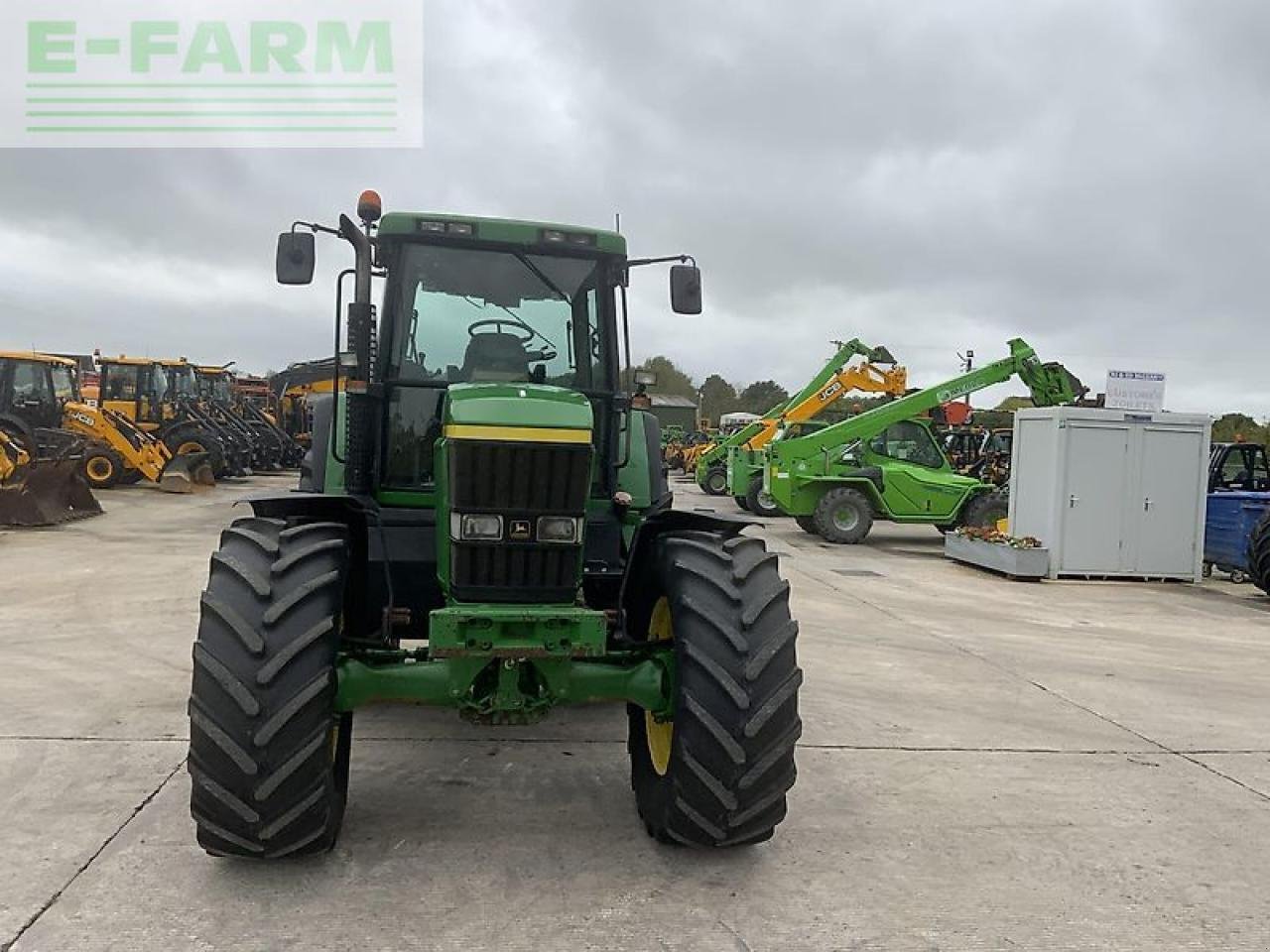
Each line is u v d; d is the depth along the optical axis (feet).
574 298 15.17
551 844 12.06
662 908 10.55
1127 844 12.78
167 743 15.08
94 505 48.57
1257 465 46.78
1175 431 38.22
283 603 10.44
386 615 12.23
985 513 46.06
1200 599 34.68
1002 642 25.53
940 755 16.07
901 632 26.27
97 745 14.93
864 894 11.07
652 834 12.30
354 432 13.97
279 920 9.95
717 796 10.91
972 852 12.34
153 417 69.72
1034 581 37.40
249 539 11.19
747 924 10.29
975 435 59.82
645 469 15.90
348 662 11.18
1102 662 23.50
